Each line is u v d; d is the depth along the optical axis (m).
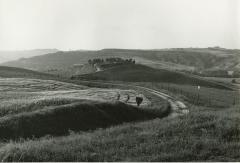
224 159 14.91
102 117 45.91
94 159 15.99
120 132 23.92
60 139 23.77
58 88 80.31
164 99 69.06
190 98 72.88
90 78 133.88
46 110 42.41
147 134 21.05
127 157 16.11
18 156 16.38
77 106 45.56
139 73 146.62
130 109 52.31
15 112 43.41
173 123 23.56
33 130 37.38
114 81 121.56
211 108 57.44
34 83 85.06
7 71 130.88
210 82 132.00
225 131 19.83
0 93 59.84
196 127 21.59
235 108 33.38
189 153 15.77
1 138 34.66
